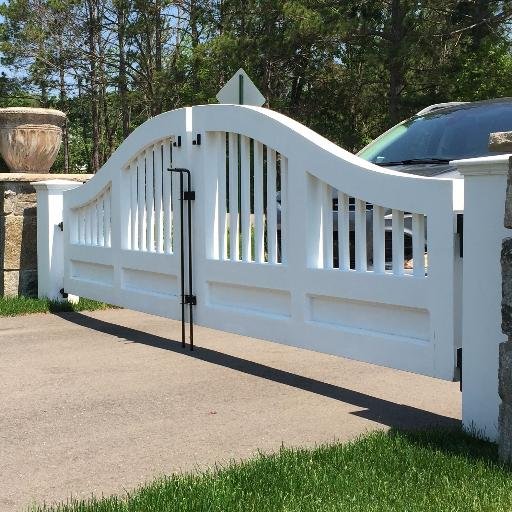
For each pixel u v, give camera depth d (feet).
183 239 20.56
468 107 23.58
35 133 32.71
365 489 9.97
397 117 83.71
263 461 11.22
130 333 23.89
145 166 22.95
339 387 16.65
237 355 20.26
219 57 88.74
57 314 28.25
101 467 11.63
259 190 17.97
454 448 11.62
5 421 14.21
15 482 11.05
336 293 15.52
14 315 27.84
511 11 77.77
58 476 11.27
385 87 94.07
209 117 19.51
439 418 14.07
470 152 20.94
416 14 78.64
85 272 27.25
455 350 12.97
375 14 80.59
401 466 10.81
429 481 10.18
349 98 98.07
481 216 11.91
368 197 14.64
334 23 78.23
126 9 110.42
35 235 31.63
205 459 11.87
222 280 19.16
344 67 97.35
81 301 29.58
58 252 29.76
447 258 12.96
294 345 16.79
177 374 17.97
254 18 91.61
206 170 19.72
